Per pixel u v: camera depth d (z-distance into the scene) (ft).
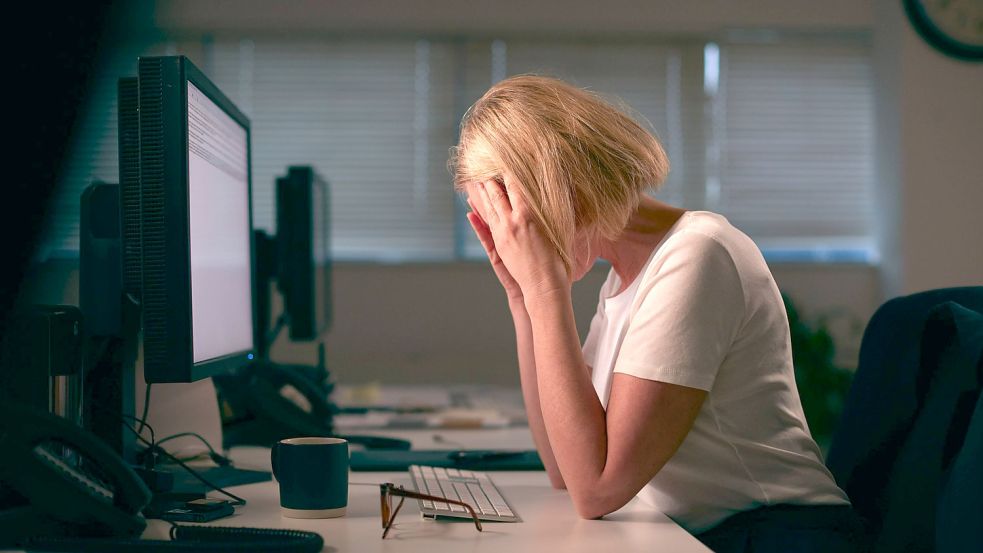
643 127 3.82
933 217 12.46
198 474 3.89
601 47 12.98
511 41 12.92
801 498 3.62
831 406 11.39
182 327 3.23
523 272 3.59
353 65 12.86
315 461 3.24
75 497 2.73
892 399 4.10
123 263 3.61
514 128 3.64
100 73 11.58
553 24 12.72
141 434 4.19
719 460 3.61
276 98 12.80
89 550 2.66
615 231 3.70
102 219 3.79
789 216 13.15
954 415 3.65
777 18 12.85
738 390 3.60
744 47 13.09
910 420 3.96
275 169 12.78
